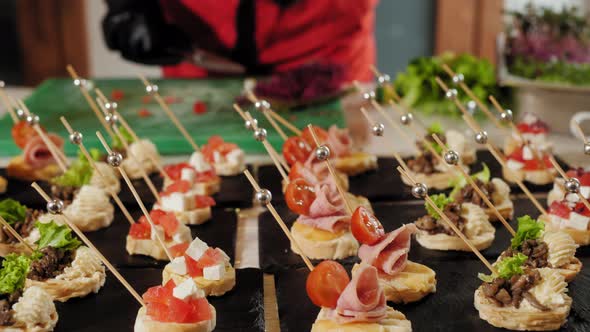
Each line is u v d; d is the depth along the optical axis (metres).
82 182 0.94
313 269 0.71
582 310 0.75
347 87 1.23
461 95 1.16
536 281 0.73
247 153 1.09
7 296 0.73
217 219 0.91
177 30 1.41
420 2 1.92
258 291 0.77
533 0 1.86
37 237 0.82
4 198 0.97
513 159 0.99
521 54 1.19
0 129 1.12
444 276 0.80
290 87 1.16
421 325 0.73
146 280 0.79
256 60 1.44
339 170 1.01
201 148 1.04
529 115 1.06
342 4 1.47
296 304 0.76
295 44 1.48
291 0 1.38
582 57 1.18
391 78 1.99
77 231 0.72
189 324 0.71
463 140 1.04
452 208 0.85
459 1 1.87
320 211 0.83
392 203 0.95
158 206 0.91
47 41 1.90
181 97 1.29
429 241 0.85
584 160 1.04
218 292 0.76
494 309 0.73
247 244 0.87
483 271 0.80
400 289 0.75
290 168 0.93
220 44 1.45
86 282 0.76
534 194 0.97
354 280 0.70
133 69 1.96
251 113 1.17
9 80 1.97
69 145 1.08
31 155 1.01
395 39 1.95
